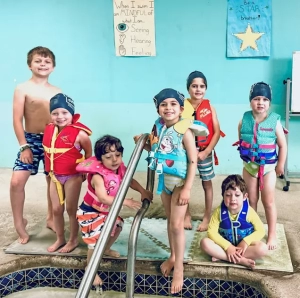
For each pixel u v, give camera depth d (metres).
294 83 4.36
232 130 4.81
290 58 4.56
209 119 3.17
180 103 2.54
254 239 2.76
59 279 3.00
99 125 5.02
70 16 4.77
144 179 4.70
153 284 2.85
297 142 4.70
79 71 4.91
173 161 2.52
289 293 2.49
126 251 2.96
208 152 3.15
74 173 2.88
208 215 3.31
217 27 4.58
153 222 3.48
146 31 4.68
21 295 2.93
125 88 4.89
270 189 2.89
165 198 2.73
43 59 3.04
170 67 4.76
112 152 2.61
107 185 2.63
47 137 2.90
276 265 2.76
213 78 4.72
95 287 2.90
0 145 5.18
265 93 2.78
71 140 2.85
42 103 3.08
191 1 4.55
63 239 3.06
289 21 4.47
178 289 2.70
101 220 2.71
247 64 4.63
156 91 4.84
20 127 3.06
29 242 3.18
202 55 4.68
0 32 4.91
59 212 2.96
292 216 3.63
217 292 2.78
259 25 4.50
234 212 2.76
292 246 3.07
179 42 4.68
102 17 4.73
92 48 4.82
